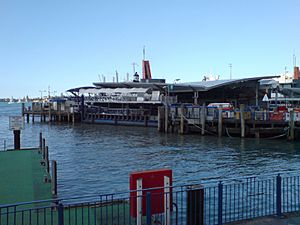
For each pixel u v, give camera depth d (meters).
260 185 18.08
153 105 68.00
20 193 12.82
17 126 24.25
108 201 11.68
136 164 26.91
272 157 29.58
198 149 34.91
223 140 41.47
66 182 20.58
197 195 8.40
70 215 10.37
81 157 30.73
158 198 8.97
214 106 49.81
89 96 76.69
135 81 81.88
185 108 48.84
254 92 71.50
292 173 22.98
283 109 47.34
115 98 72.19
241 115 42.56
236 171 23.84
